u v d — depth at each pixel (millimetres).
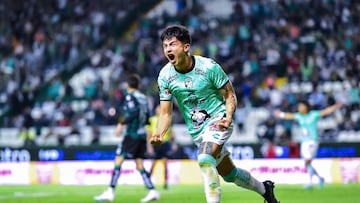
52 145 29000
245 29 40719
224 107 10500
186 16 42844
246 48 39031
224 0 43188
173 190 23531
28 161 29109
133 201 19109
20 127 36562
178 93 10477
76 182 28484
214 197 9781
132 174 27578
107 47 41625
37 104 38781
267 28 40594
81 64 40688
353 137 32281
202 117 10461
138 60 39750
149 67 39094
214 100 10422
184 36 10008
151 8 44094
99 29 43500
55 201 19344
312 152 23516
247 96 35031
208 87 10281
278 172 27453
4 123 38188
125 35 43094
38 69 41281
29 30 44000
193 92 10336
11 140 36281
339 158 27453
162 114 10648
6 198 20500
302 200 18438
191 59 10266
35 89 39531
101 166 28250
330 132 32438
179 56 9992
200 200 18906
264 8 41812
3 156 29406
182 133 33375
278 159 27531
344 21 40656
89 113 36406
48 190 24344
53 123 36469
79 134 34750
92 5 44906
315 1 41594
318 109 33781
